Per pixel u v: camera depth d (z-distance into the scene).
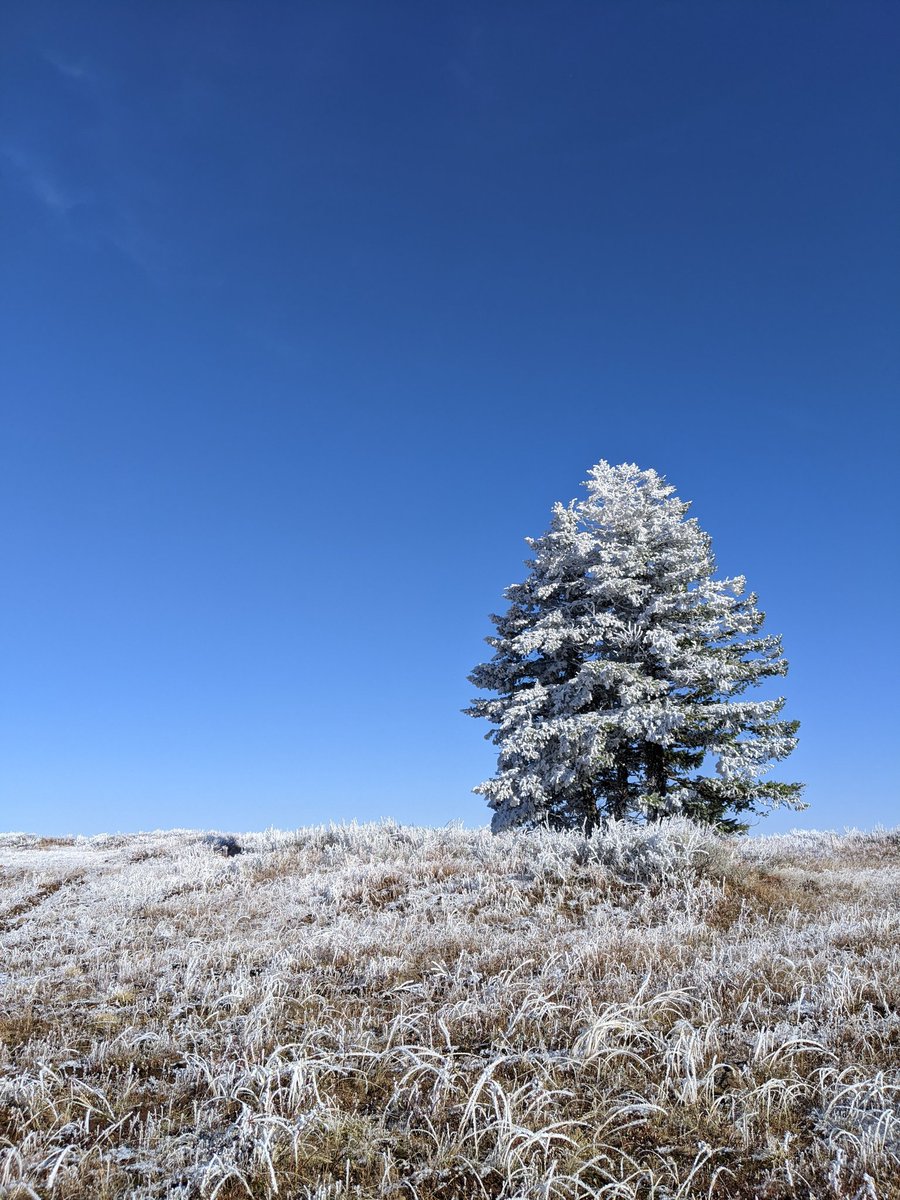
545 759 22.41
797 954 7.95
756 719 21.62
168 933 11.00
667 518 24.11
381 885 13.41
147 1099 5.43
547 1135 4.37
